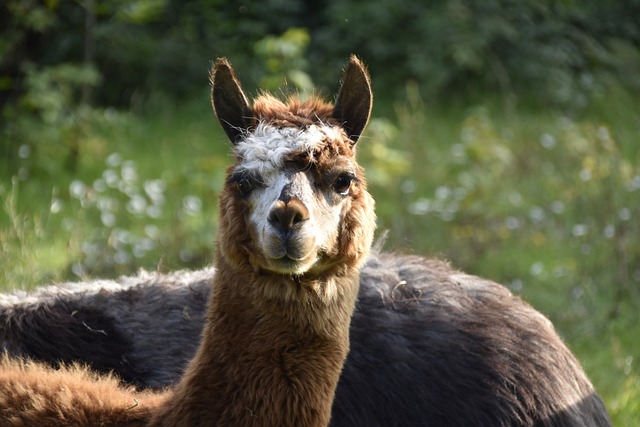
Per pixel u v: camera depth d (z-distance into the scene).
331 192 15.80
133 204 35.25
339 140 16.11
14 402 17.11
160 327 20.55
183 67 51.91
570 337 29.11
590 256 33.56
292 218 15.09
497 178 40.22
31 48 43.12
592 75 53.56
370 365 19.72
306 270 15.52
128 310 20.80
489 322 20.44
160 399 17.22
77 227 33.09
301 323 15.89
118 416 16.88
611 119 49.34
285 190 15.38
